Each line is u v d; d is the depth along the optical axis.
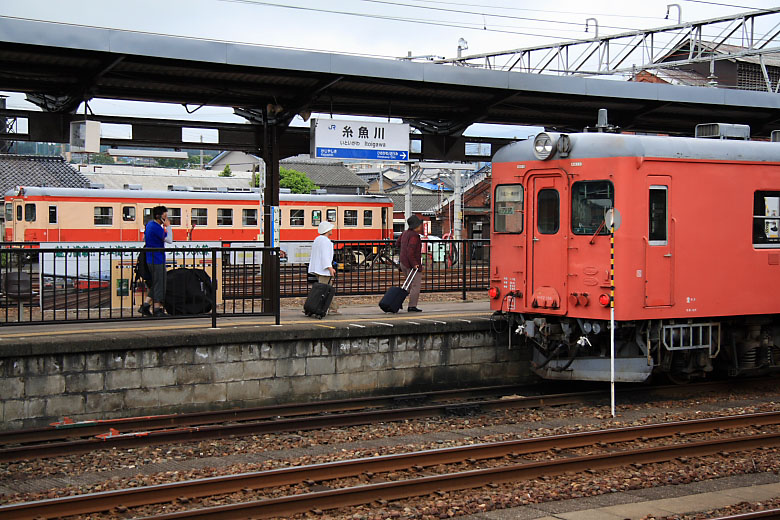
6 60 11.93
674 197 11.54
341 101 15.53
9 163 40.00
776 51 22.23
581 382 13.60
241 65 12.31
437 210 50.38
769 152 12.53
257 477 7.41
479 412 11.05
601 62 25.91
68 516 6.59
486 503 7.10
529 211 12.16
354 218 37.03
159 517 6.22
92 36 11.26
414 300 14.81
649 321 11.58
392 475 7.89
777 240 12.72
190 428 9.55
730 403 12.08
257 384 11.32
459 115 16.62
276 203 14.72
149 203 31.39
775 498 7.33
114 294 15.18
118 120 13.80
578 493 7.43
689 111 17.61
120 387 10.35
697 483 7.88
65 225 29.95
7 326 10.90
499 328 13.24
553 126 18.81
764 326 13.40
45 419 9.88
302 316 13.92
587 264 11.48
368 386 12.19
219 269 16.05
